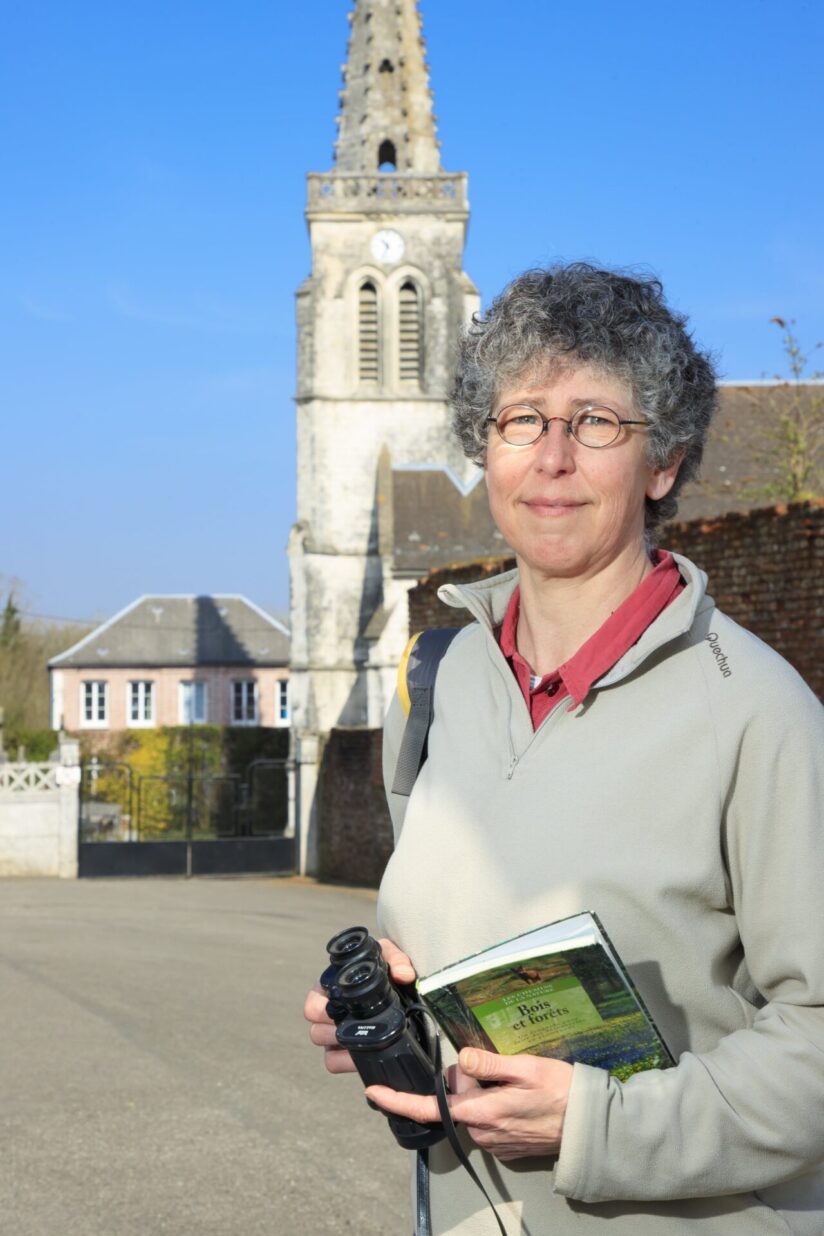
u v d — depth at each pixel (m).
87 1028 8.77
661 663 2.15
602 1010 1.93
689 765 2.07
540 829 2.12
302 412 45.81
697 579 2.18
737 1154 1.93
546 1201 2.08
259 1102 6.85
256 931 14.62
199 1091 7.08
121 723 64.00
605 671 2.15
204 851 24.58
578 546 2.21
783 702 2.06
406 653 2.50
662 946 2.05
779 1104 1.92
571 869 2.07
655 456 2.27
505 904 2.12
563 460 2.19
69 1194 5.42
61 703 63.59
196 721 64.50
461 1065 1.95
